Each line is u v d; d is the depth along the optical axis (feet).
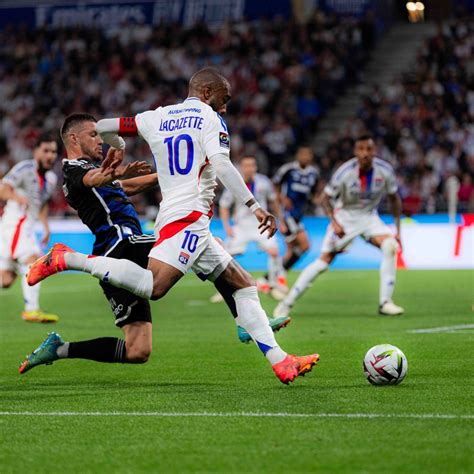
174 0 338.75
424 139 266.57
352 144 266.98
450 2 365.81
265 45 315.17
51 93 326.65
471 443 51.72
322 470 46.96
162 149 68.74
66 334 115.14
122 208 74.18
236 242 164.45
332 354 90.89
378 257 227.81
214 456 50.03
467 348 92.79
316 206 238.48
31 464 49.14
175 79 320.50
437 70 291.58
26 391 71.97
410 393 67.51
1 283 134.62
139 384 75.10
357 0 322.34
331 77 307.17
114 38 333.83
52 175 130.82
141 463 48.96
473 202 233.76
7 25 354.74
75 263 67.21
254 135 284.00
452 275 202.69
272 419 58.90
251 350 96.53
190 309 146.61
